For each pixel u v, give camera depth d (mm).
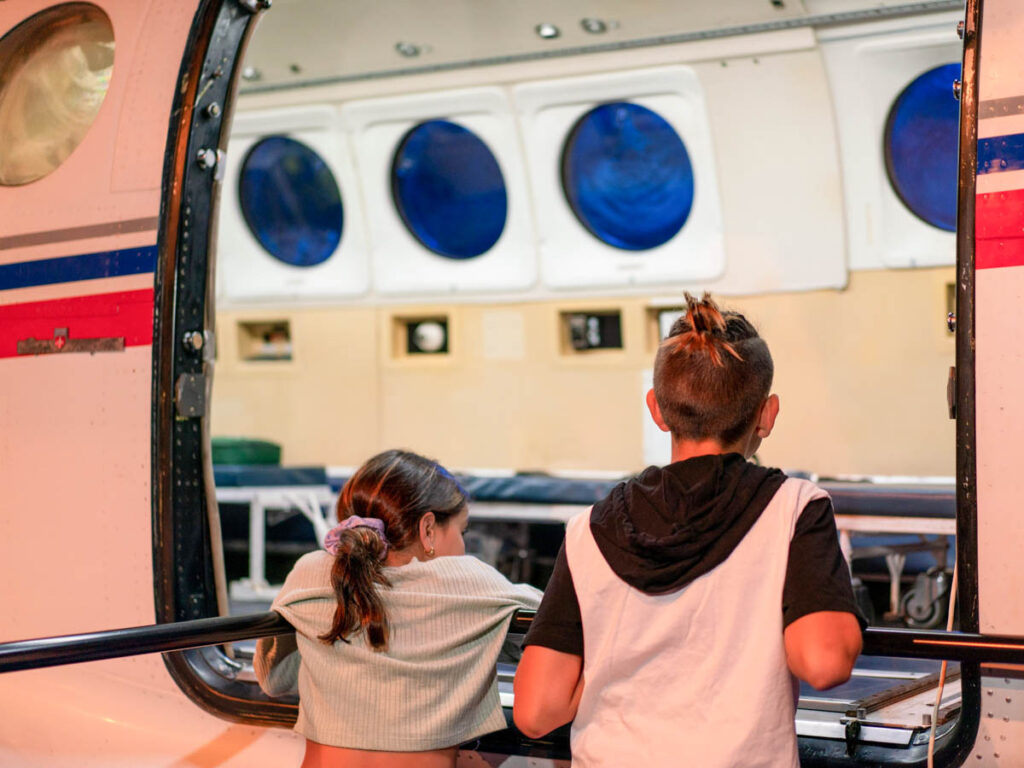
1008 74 1923
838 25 4316
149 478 2699
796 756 1583
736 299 5039
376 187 5535
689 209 5047
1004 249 1893
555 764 2197
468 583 2086
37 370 2924
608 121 4992
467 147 5320
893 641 1771
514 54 4805
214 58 2789
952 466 4758
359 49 4766
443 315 5723
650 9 4238
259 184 5820
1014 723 1869
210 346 2766
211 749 2586
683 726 1582
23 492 2930
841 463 4930
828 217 4773
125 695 2752
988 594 1871
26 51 3215
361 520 2104
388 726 2006
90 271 2832
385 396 5871
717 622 1598
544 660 1686
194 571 2719
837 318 4883
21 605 2920
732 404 1688
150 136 2787
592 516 1728
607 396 5410
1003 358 1880
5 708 2855
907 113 4559
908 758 1992
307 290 5906
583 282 5309
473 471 5566
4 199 3043
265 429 6133
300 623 2096
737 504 1625
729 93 4652
